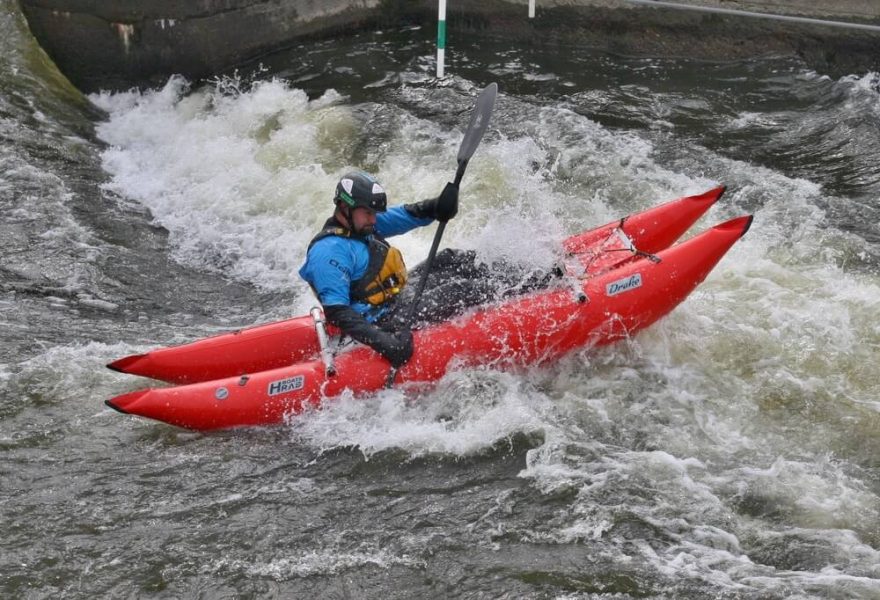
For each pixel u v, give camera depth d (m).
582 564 10.55
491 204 18.94
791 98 25.00
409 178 20.39
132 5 27.33
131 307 17.03
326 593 10.24
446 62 27.30
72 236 19.20
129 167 23.17
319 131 22.97
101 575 10.45
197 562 10.66
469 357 13.50
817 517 11.25
